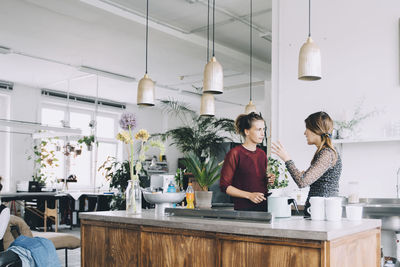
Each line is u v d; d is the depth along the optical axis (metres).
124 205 7.18
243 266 2.32
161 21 7.03
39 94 11.88
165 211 2.93
